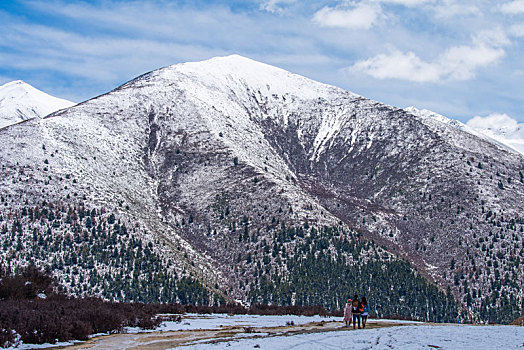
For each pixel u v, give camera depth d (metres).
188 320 43.47
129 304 50.34
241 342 27.55
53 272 144.62
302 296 157.88
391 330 34.38
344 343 26.39
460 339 27.80
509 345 24.92
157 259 162.38
